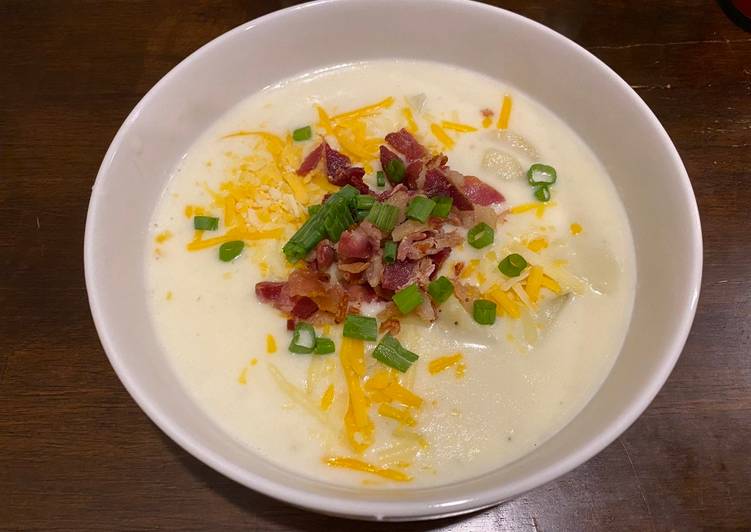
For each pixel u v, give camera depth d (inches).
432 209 7.0
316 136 8.4
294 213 7.5
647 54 9.9
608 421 5.6
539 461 5.6
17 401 7.3
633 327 7.0
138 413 7.2
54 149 9.2
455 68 9.0
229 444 6.2
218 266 7.5
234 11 10.5
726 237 8.3
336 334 6.9
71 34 10.3
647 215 7.3
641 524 6.6
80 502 6.8
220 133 8.6
